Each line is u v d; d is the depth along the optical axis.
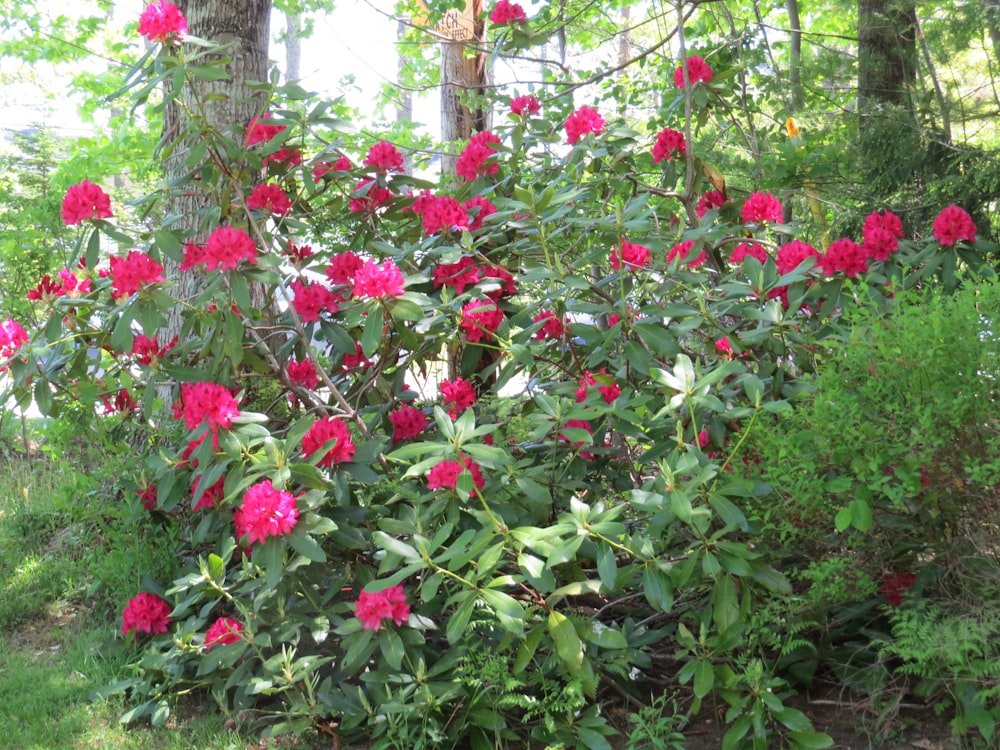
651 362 3.48
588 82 5.54
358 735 3.04
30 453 6.80
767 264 3.51
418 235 4.52
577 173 4.24
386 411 3.98
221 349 3.52
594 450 3.46
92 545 4.73
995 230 5.36
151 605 3.63
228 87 4.76
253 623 3.22
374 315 3.19
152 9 3.40
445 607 3.01
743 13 8.81
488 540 2.78
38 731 3.12
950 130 5.73
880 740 2.78
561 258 4.00
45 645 3.96
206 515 3.76
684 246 3.96
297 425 3.08
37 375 3.88
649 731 2.76
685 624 3.26
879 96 6.23
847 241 3.53
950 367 2.70
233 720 3.19
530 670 3.10
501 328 3.78
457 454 2.84
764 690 2.77
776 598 2.97
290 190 4.37
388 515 3.42
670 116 5.86
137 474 4.10
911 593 2.89
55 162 9.31
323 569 3.27
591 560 3.47
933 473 2.73
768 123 7.00
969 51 6.08
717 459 3.18
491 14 5.43
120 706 3.32
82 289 3.99
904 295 3.00
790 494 2.86
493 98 5.90
